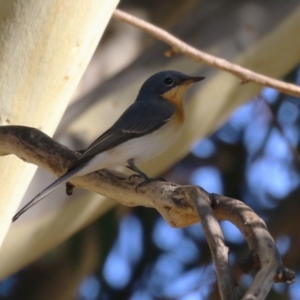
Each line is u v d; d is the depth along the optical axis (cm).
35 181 972
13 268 980
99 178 810
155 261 1628
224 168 1684
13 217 848
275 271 499
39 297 1447
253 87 1102
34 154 829
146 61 1102
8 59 841
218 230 586
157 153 1030
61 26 844
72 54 860
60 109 882
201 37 1125
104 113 1051
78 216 991
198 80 1077
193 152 1723
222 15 1120
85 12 851
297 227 1532
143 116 1012
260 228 561
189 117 1092
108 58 1085
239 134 1705
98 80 1073
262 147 1686
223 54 1111
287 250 1507
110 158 985
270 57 1112
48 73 854
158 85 1069
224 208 622
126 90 1073
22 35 838
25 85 849
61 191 978
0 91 845
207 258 1593
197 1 1146
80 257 1436
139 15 1145
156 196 718
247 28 1114
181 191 684
